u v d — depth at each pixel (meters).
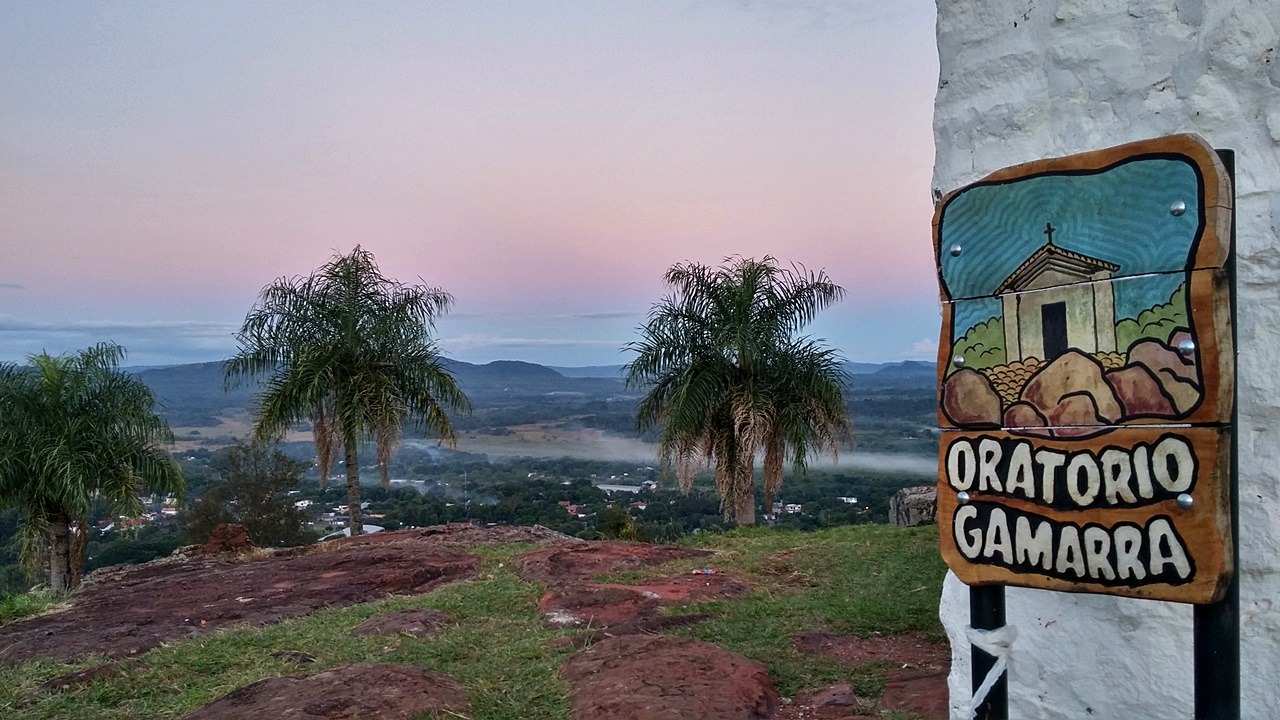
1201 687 2.16
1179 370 2.16
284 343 13.74
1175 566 2.16
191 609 7.79
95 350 15.38
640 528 15.45
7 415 14.67
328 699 4.44
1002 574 2.47
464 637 6.04
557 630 6.23
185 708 4.87
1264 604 2.73
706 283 12.93
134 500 15.33
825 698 4.43
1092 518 2.30
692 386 12.53
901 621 5.94
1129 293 2.26
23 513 15.17
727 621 6.17
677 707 4.12
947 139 3.59
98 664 5.97
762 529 11.16
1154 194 2.23
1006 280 2.50
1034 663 3.29
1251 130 2.78
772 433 12.59
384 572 8.99
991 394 2.52
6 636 7.10
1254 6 2.77
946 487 2.61
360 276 13.96
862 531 10.25
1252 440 2.77
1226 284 2.13
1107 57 3.10
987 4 3.44
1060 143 3.23
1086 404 2.32
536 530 12.38
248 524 23.19
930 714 4.07
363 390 13.45
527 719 4.36
